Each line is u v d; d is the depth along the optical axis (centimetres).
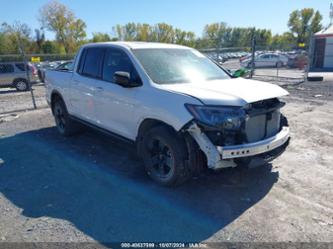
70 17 6931
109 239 283
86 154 509
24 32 6131
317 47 2911
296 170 434
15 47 5819
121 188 383
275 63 2819
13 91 1570
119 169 444
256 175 417
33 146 555
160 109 354
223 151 318
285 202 347
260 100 340
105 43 485
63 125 616
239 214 323
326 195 362
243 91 351
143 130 397
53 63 1831
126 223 308
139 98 387
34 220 315
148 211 330
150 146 391
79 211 331
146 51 435
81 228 300
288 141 397
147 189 380
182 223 307
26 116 825
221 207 337
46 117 808
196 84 388
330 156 488
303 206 338
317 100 991
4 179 415
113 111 442
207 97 330
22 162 476
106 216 321
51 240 282
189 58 466
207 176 412
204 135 327
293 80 1589
